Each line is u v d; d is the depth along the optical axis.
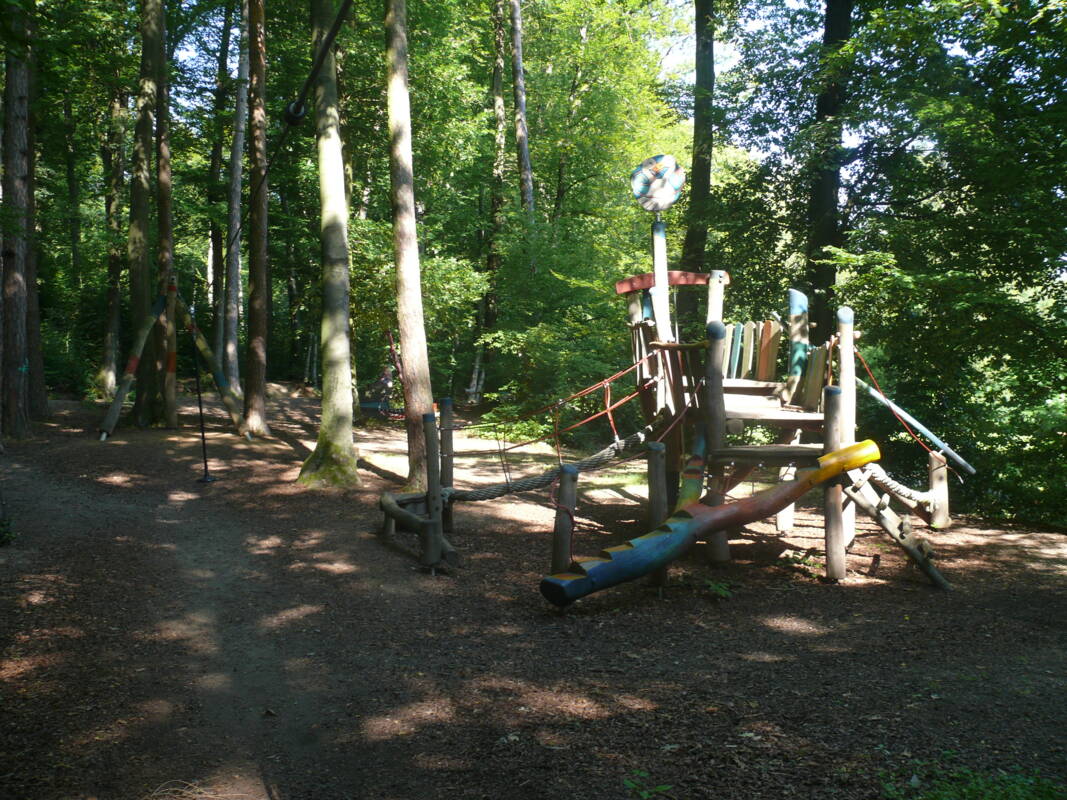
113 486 12.73
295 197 28.81
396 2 12.09
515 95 23.50
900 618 6.87
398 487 13.05
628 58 27.45
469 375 32.81
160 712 5.25
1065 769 3.99
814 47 14.53
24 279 16.73
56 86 19.00
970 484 12.91
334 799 4.12
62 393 26.53
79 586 7.80
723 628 6.70
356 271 21.95
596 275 21.16
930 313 12.65
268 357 36.59
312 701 5.45
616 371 20.03
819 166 14.71
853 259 12.15
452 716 5.12
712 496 8.00
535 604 7.57
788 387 9.38
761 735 4.55
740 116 16.72
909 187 14.66
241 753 4.69
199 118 25.42
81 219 26.94
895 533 8.00
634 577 7.23
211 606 7.52
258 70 17.78
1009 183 12.03
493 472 14.90
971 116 12.16
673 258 21.83
